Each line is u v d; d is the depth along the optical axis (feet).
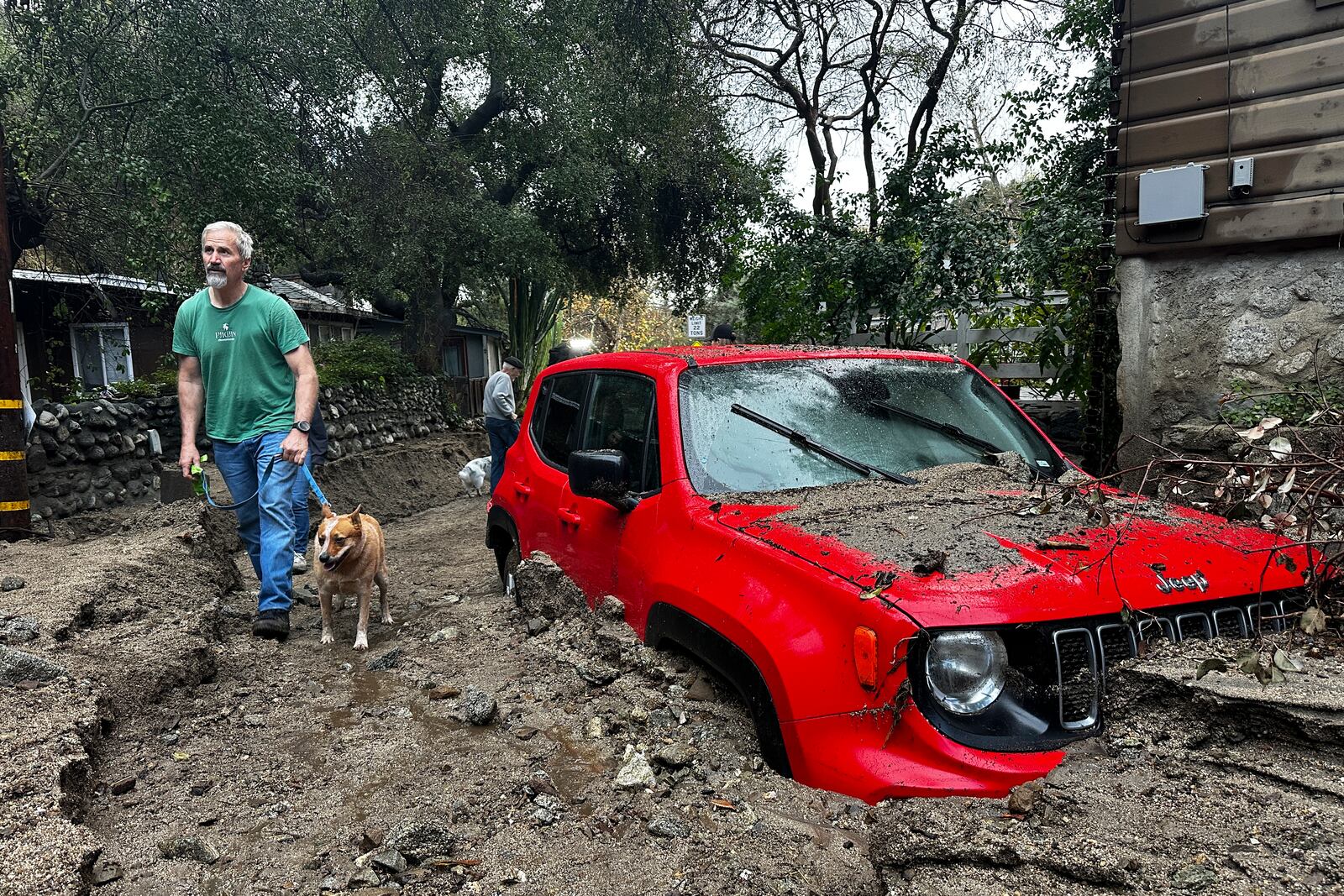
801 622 8.29
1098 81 29.96
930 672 7.32
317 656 15.06
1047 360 26.50
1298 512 9.67
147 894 7.41
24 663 10.69
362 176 53.78
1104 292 19.65
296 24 41.39
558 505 14.08
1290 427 11.76
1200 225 16.47
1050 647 7.56
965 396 12.90
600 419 13.85
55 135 33.17
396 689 12.82
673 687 10.23
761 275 35.53
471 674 12.82
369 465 44.42
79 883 7.07
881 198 33.37
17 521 22.31
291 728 11.35
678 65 61.26
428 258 59.31
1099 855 6.29
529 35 59.72
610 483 11.22
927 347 30.96
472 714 10.89
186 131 34.47
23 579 15.52
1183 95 16.51
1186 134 16.52
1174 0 16.47
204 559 19.54
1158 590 8.19
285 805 9.07
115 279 36.60
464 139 65.10
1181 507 10.75
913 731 7.34
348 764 10.02
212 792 9.43
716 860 7.27
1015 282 27.20
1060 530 9.16
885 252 29.55
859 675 7.66
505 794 8.89
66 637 12.92
